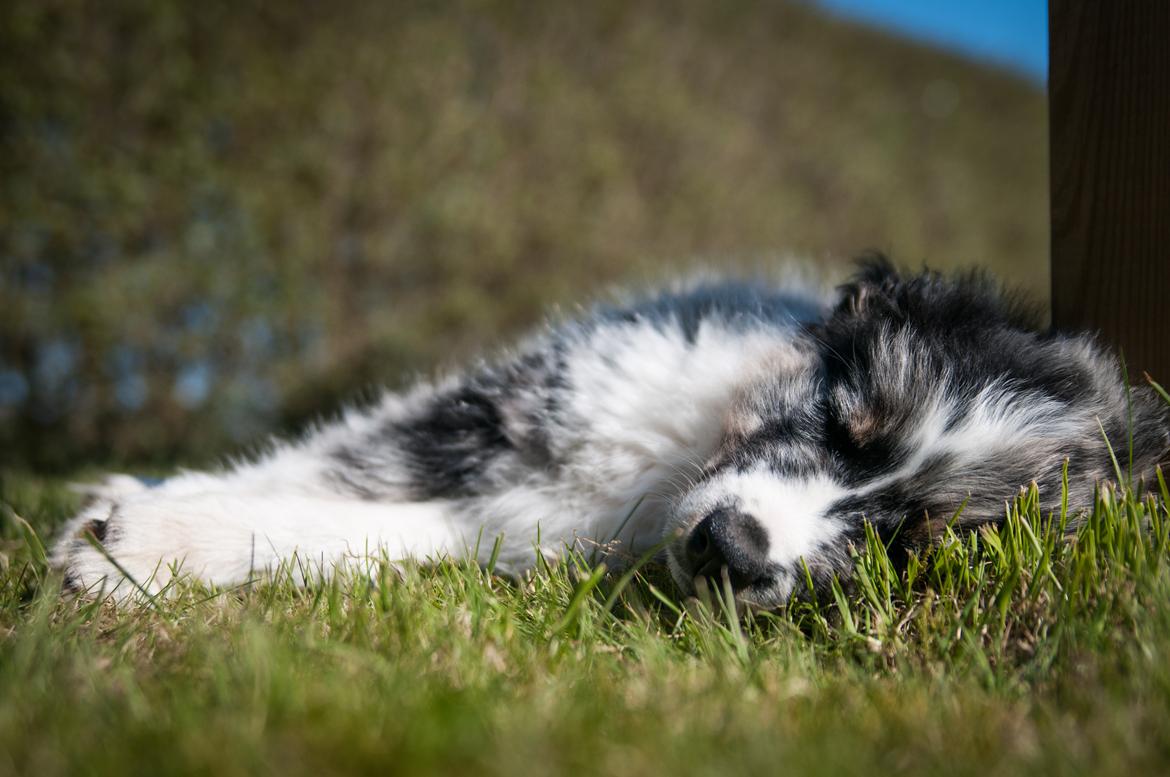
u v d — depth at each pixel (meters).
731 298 0.97
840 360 0.86
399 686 0.69
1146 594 0.75
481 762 0.65
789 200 2.49
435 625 0.75
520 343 1.03
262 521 0.84
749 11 2.70
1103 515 0.79
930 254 2.80
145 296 1.40
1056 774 0.66
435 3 1.78
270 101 1.51
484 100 1.85
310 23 1.58
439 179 1.73
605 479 0.88
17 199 1.31
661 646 0.75
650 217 2.10
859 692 0.72
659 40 2.29
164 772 0.62
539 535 0.85
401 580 0.81
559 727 0.67
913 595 0.79
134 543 0.82
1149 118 0.84
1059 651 0.74
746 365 0.88
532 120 1.92
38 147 1.33
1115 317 0.86
